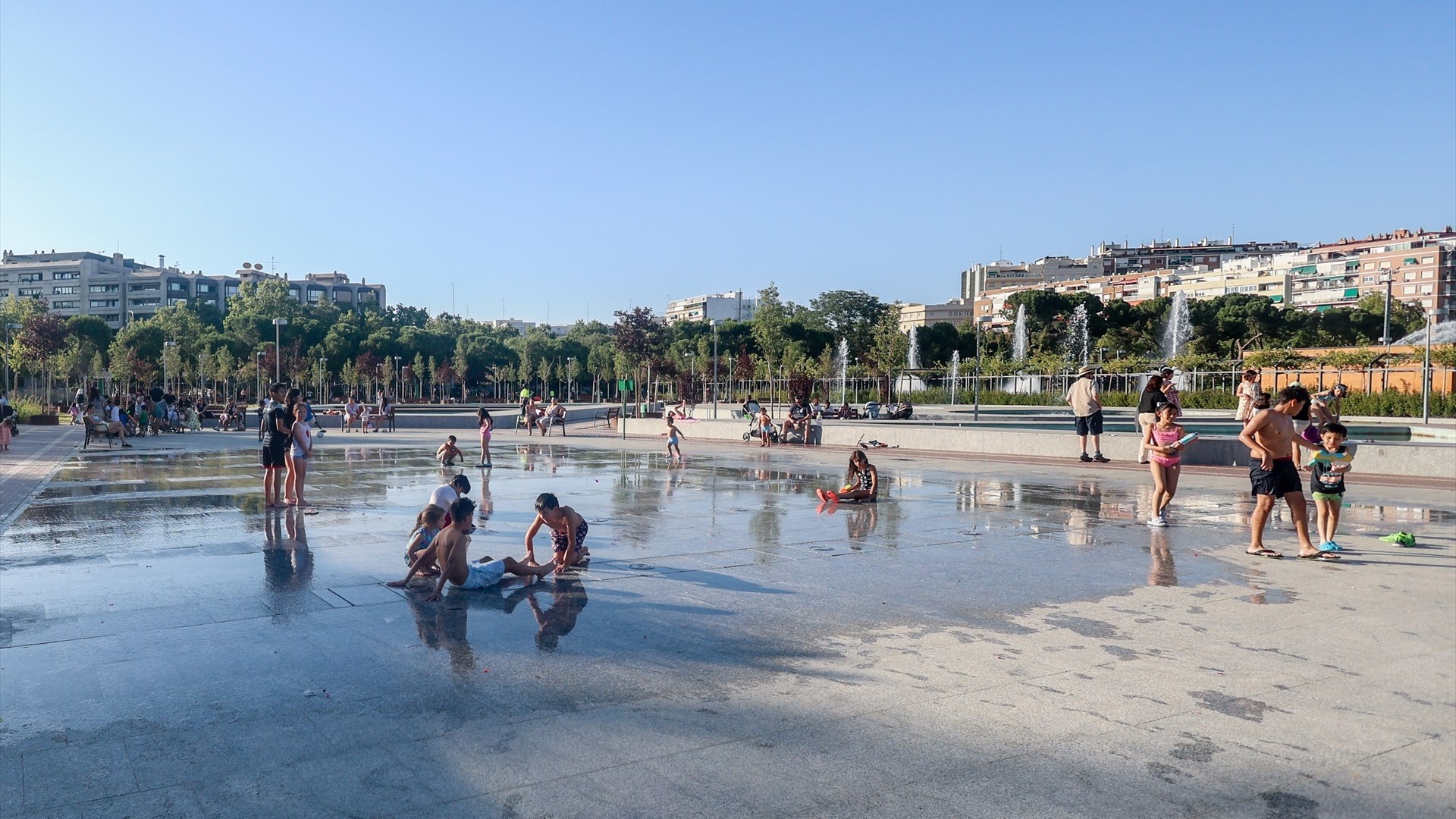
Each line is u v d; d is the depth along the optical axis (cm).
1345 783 402
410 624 654
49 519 1155
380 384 10669
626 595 746
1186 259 17100
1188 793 391
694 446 2895
